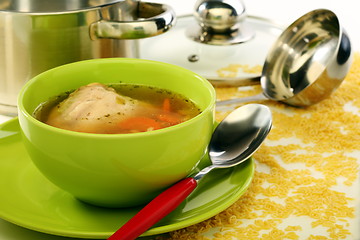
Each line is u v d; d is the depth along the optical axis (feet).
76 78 1.78
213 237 1.59
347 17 2.91
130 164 1.51
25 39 1.93
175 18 2.05
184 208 1.60
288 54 2.25
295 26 2.25
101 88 1.73
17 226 1.59
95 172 1.52
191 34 2.54
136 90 1.80
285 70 2.23
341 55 2.06
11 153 1.75
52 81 1.74
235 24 2.50
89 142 1.49
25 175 1.69
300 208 1.68
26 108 1.64
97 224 1.56
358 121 2.06
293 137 1.99
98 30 1.96
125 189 1.55
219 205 1.59
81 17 1.93
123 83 1.82
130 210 1.61
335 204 1.70
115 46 2.04
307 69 2.21
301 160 1.88
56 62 1.96
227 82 2.22
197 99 1.75
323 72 2.03
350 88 2.26
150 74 1.81
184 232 1.60
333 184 1.78
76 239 1.56
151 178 1.55
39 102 1.72
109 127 1.64
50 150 1.52
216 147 1.79
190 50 2.43
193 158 1.59
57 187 1.66
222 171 1.72
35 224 1.51
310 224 1.63
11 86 1.99
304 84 2.18
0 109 2.03
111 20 1.97
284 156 1.89
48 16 1.90
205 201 1.62
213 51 2.43
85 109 1.66
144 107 1.73
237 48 2.46
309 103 2.12
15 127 1.82
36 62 1.96
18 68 1.97
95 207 1.61
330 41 2.23
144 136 1.49
